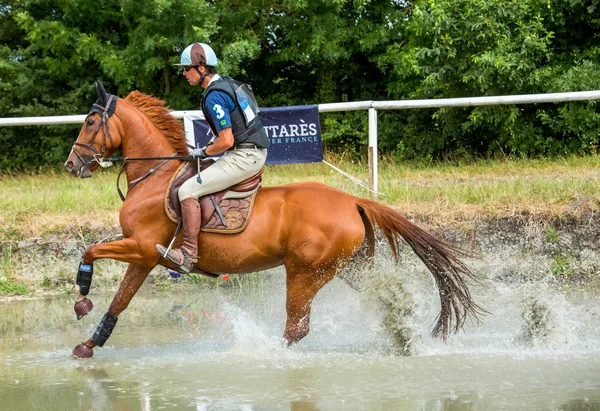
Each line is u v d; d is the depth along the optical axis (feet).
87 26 57.98
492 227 31.63
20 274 32.48
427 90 49.62
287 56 56.03
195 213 20.03
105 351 21.97
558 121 46.70
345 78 60.13
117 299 21.44
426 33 49.06
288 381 18.06
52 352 21.91
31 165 59.88
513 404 15.85
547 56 46.16
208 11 51.01
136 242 20.67
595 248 31.22
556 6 47.75
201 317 26.45
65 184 43.09
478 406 15.78
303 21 55.57
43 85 60.03
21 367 20.16
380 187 35.04
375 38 53.72
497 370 18.76
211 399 16.74
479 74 45.60
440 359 19.97
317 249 20.42
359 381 17.94
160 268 32.24
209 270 21.16
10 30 60.64
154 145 21.33
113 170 49.85
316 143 32.30
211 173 20.17
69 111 58.39
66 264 32.73
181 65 20.68
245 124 20.31
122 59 53.98
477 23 45.11
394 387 17.35
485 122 48.80
